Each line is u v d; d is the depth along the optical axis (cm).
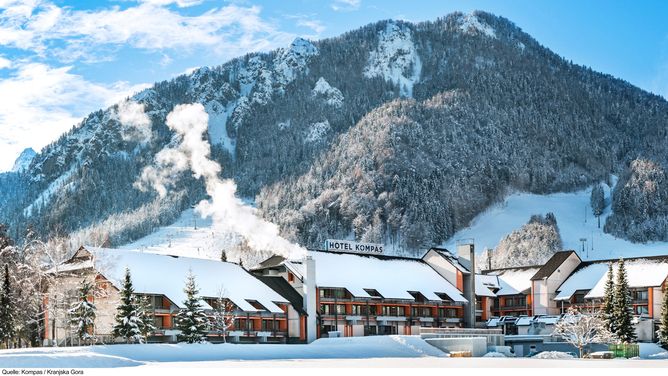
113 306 10431
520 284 16325
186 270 11794
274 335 12094
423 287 14550
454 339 11662
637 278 14188
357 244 15425
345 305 13450
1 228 12950
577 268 15812
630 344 11756
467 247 15475
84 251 10994
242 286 12138
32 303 10394
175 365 7625
